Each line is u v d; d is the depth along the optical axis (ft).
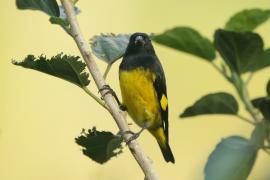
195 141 11.44
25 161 11.34
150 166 10.00
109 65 10.21
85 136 10.10
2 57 11.70
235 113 10.02
